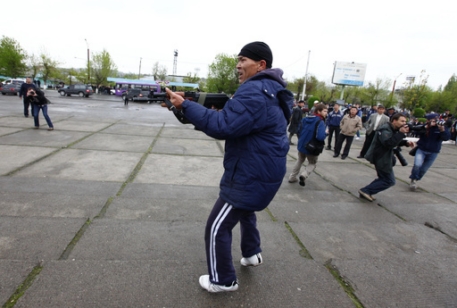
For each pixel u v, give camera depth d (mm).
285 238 3006
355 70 35938
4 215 3057
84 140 7434
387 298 2158
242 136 1759
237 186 1808
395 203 4426
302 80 48531
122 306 1884
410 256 2811
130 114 15844
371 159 4293
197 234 2955
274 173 1818
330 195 4602
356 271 2475
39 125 9062
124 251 2553
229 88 53750
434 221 3824
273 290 2154
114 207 3488
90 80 55281
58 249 2500
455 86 38719
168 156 6438
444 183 5930
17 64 45969
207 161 6258
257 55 1864
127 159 5906
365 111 20422
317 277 2355
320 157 7797
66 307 1831
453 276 2512
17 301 1844
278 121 1808
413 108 29016
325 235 3143
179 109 1800
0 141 6582
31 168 4867
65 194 3799
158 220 3230
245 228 2266
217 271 1982
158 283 2127
